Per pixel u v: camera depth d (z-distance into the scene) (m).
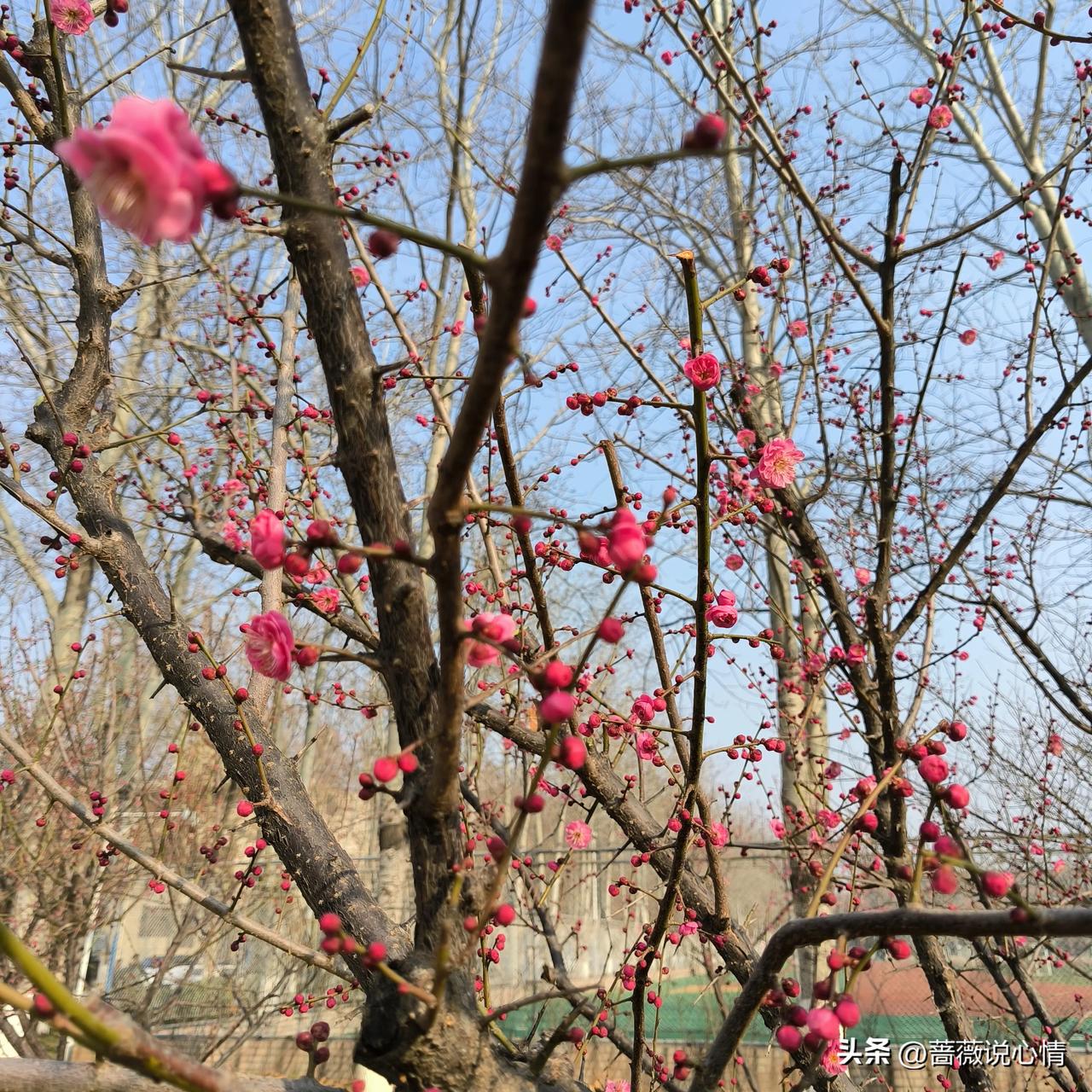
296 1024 8.41
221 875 6.65
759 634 2.37
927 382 3.78
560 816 4.11
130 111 1.00
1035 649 4.70
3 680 7.04
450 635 1.32
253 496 4.23
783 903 7.18
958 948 6.45
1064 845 5.68
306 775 9.08
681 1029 6.29
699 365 1.81
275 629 1.59
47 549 3.33
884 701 3.44
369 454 1.69
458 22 6.43
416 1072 1.50
